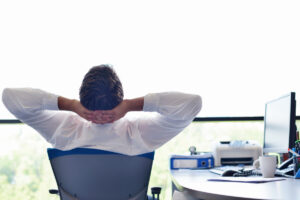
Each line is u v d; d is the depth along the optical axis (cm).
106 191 135
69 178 135
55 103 146
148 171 139
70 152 133
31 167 409
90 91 134
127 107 144
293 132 189
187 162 238
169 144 354
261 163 163
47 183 364
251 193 106
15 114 150
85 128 143
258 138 339
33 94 146
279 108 209
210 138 350
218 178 160
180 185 138
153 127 151
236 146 250
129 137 144
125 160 134
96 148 132
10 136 390
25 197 426
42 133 152
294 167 160
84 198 136
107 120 138
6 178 430
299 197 97
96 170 133
